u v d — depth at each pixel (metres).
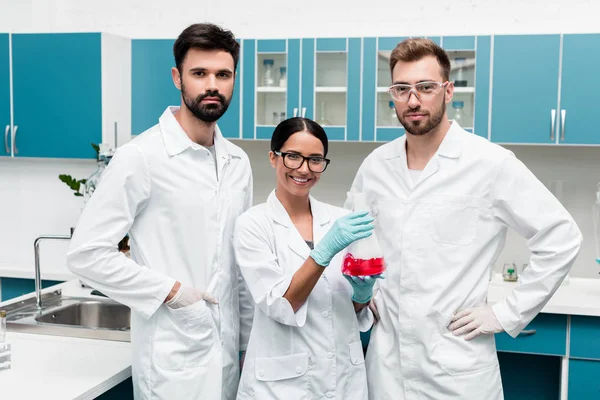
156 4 3.65
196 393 1.83
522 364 3.16
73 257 1.77
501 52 3.00
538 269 1.83
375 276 1.75
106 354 2.01
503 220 1.88
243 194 2.04
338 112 3.21
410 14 3.38
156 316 1.83
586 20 3.21
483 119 3.04
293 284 1.68
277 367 1.77
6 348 1.90
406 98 1.79
